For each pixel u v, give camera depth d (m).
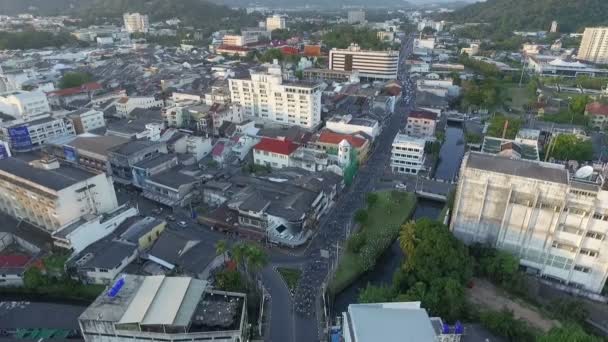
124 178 156.62
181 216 136.62
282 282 106.31
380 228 130.88
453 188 145.00
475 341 80.50
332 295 102.25
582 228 99.50
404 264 101.56
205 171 161.12
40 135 187.12
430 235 100.81
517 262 102.56
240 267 104.94
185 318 77.06
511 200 105.25
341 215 137.62
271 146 166.50
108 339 77.88
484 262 106.69
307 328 91.94
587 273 102.75
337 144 171.75
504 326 82.81
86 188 121.44
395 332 72.19
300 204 125.00
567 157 171.25
